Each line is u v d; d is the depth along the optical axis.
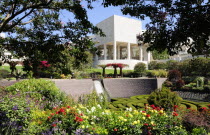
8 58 3.55
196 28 1.90
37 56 3.56
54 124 3.84
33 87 7.61
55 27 3.72
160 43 2.26
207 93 13.93
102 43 34.84
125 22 32.50
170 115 4.96
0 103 4.32
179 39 2.04
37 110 5.79
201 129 4.70
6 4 3.94
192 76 19.58
